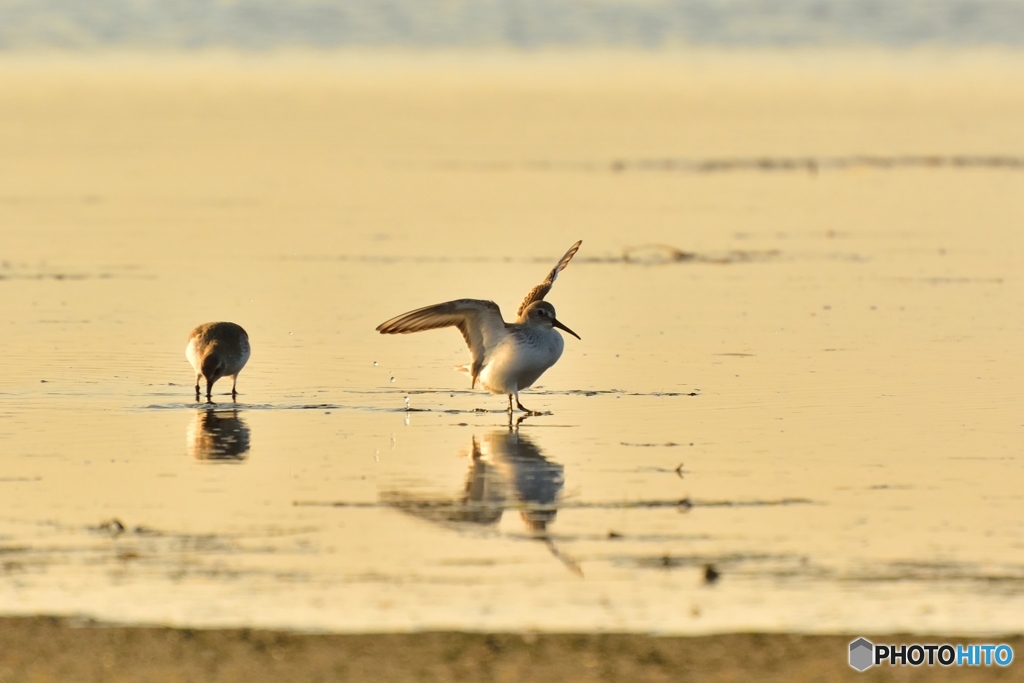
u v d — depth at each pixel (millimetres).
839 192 34406
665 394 16938
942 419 15680
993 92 57219
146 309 21938
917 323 20859
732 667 9641
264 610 10555
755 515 12570
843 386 17219
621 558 11594
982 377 17609
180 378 17797
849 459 14203
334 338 20078
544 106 52531
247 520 12469
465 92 56750
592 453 14508
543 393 17062
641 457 14352
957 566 11383
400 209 31859
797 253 26766
